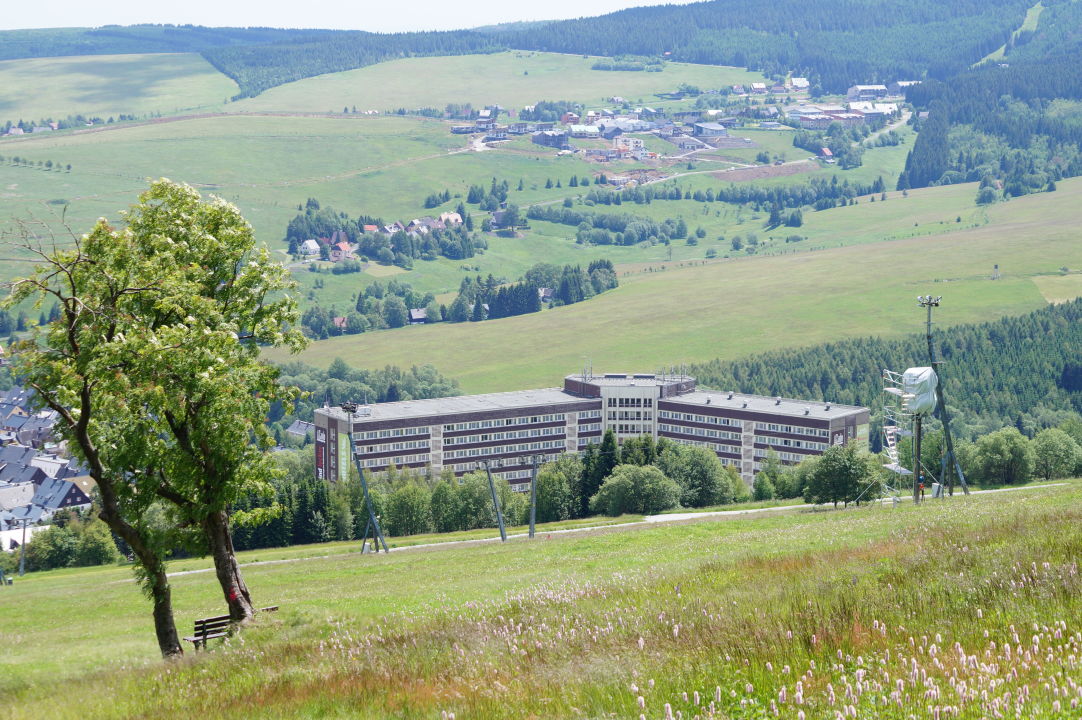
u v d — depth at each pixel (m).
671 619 26.84
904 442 161.38
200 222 56.84
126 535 49.75
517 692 21.67
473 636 29.55
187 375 48.62
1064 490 85.06
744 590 31.45
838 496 144.62
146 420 49.81
